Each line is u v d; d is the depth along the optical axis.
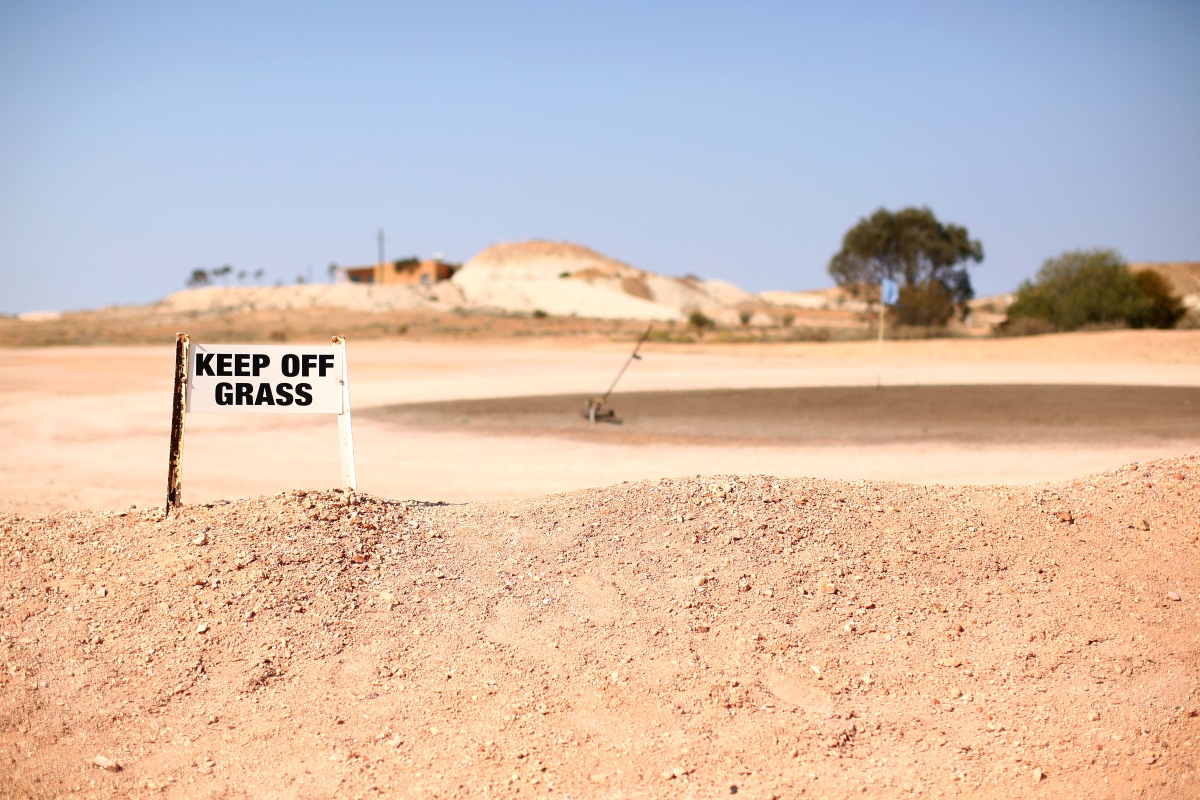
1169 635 6.07
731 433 21.30
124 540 7.00
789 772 5.01
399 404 28.62
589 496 7.88
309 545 6.89
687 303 159.88
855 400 26.91
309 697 5.59
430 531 7.34
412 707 5.50
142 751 5.22
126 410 27.75
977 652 5.94
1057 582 6.64
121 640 5.98
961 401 25.92
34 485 15.20
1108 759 5.05
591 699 5.54
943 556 6.91
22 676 5.67
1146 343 41.91
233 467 17.48
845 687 5.64
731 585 6.53
